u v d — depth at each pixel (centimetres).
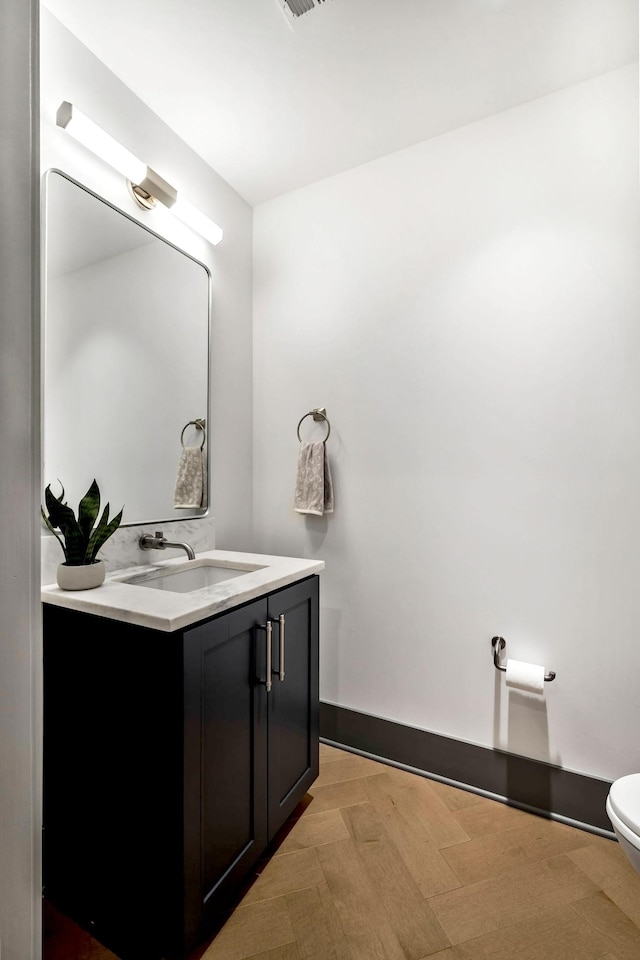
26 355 67
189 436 188
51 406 135
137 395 164
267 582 138
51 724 126
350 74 156
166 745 103
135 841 109
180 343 183
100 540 134
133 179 153
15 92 65
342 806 165
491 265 175
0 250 63
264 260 228
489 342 175
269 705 140
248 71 154
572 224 161
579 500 160
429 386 187
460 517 181
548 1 130
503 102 168
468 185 179
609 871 136
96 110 148
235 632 123
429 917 121
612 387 155
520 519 170
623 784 121
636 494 151
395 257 194
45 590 126
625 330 153
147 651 106
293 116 175
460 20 137
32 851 67
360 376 202
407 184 192
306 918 120
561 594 163
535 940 115
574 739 160
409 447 191
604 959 110
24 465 66
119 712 111
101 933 115
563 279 162
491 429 175
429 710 186
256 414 230
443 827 155
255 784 132
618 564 154
